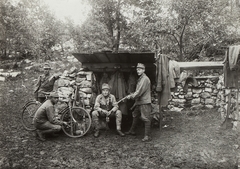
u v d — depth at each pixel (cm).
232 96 509
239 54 435
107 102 494
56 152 412
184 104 655
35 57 1023
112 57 511
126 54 482
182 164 371
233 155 381
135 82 536
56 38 917
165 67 492
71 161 382
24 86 840
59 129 463
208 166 360
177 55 838
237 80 466
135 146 439
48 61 988
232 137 440
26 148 425
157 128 530
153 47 813
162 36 813
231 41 732
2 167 357
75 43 873
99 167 365
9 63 1064
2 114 596
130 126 550
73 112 514
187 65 554
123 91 529
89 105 566
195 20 754
